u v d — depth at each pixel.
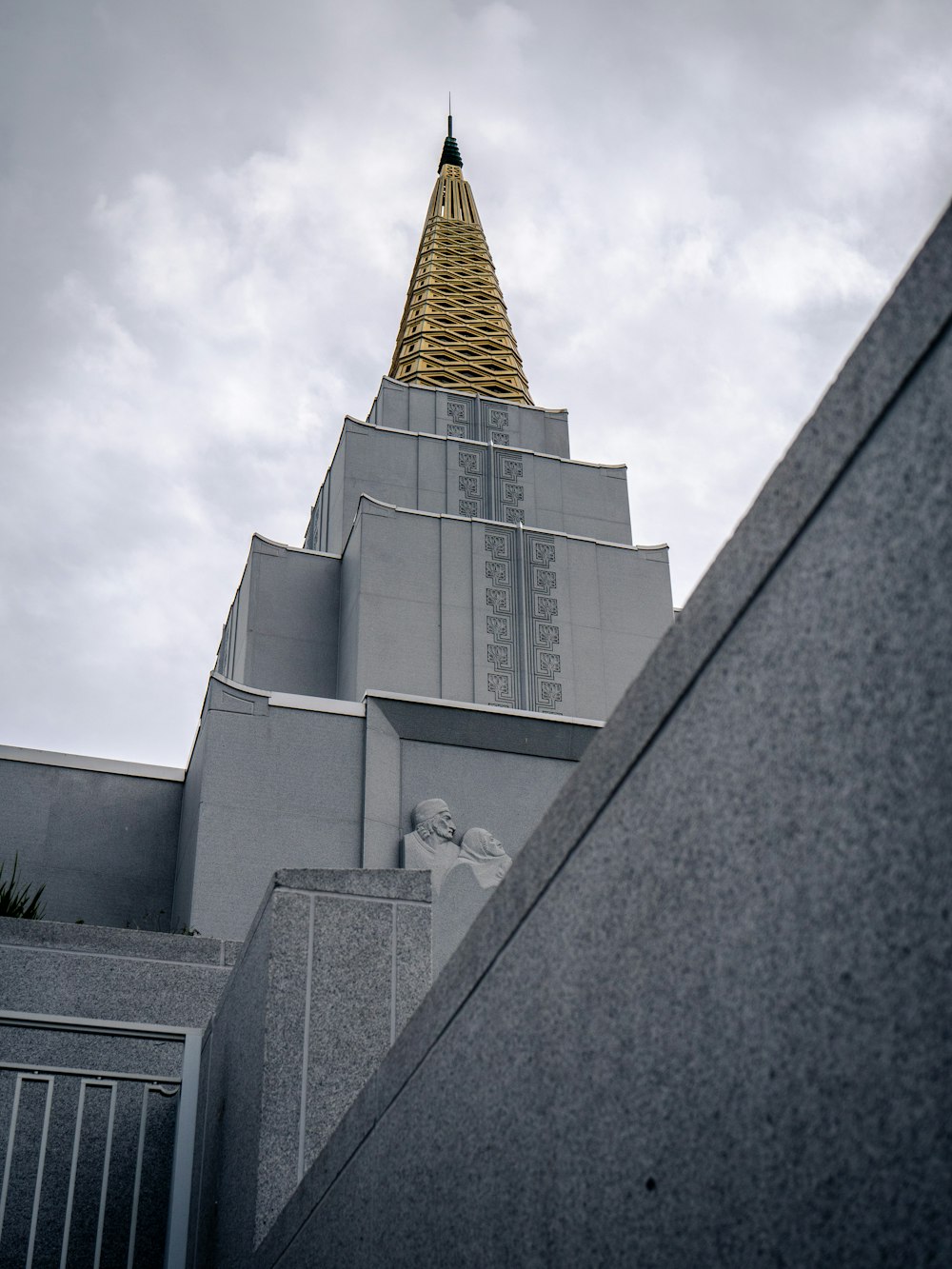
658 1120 3.19
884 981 2.54
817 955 2.72
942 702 2.50
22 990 10.30
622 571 26.72
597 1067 3.51
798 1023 2.75
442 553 25.56
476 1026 4.31
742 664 3.13
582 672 25.23
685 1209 3.02
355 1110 5.41
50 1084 8.24
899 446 2.71
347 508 27.42
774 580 3.06
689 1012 3.13
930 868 2.47
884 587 2.70
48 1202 8.07
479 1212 4.06
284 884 7.31
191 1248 8.02
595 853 3.70
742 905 2.99
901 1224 2.40
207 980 10.73
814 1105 2.66
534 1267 3.66
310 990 7.05
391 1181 4.84
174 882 19.88
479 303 35.44
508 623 25.25
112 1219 8.17
